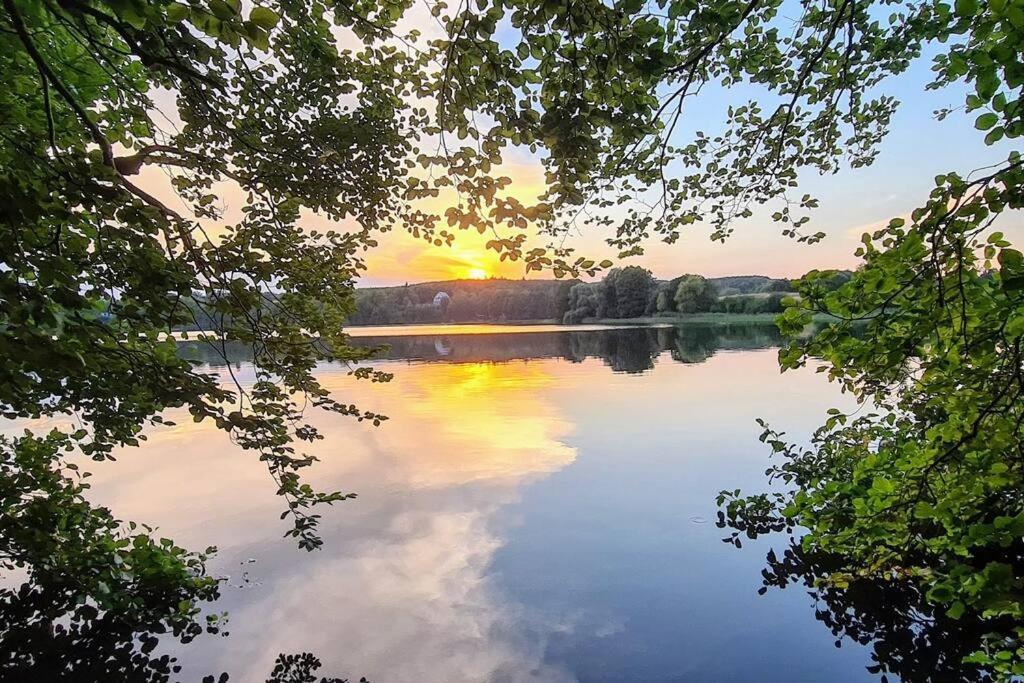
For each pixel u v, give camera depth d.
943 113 3.89
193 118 4.82
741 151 4.99
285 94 4.98
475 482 9.26
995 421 2.33
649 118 2.94
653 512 7.83
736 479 9.12
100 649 5.07
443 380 22.30
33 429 12.68
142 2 1.50
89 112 3.78
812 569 6.18
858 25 3.71
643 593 5.78
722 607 5.51
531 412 15.01
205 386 3.49
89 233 2.93
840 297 2.15
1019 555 5.31
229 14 1.49
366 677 4.61
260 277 3.74
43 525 5.03
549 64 2.59
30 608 5.52
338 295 4.75
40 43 3.37
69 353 1.91
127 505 8.48
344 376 23.66
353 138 5.11
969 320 2.10
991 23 1.73
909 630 5.09
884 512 3.24
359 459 10.80
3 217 1.96
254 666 4.78
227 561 6.62
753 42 3.94
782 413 13.80
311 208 5.07
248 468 10.38
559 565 6.39
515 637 5.08
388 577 6.20
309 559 6.64
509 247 2.94
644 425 13.00
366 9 4.12
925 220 1.93
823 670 4.60
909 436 5.73
